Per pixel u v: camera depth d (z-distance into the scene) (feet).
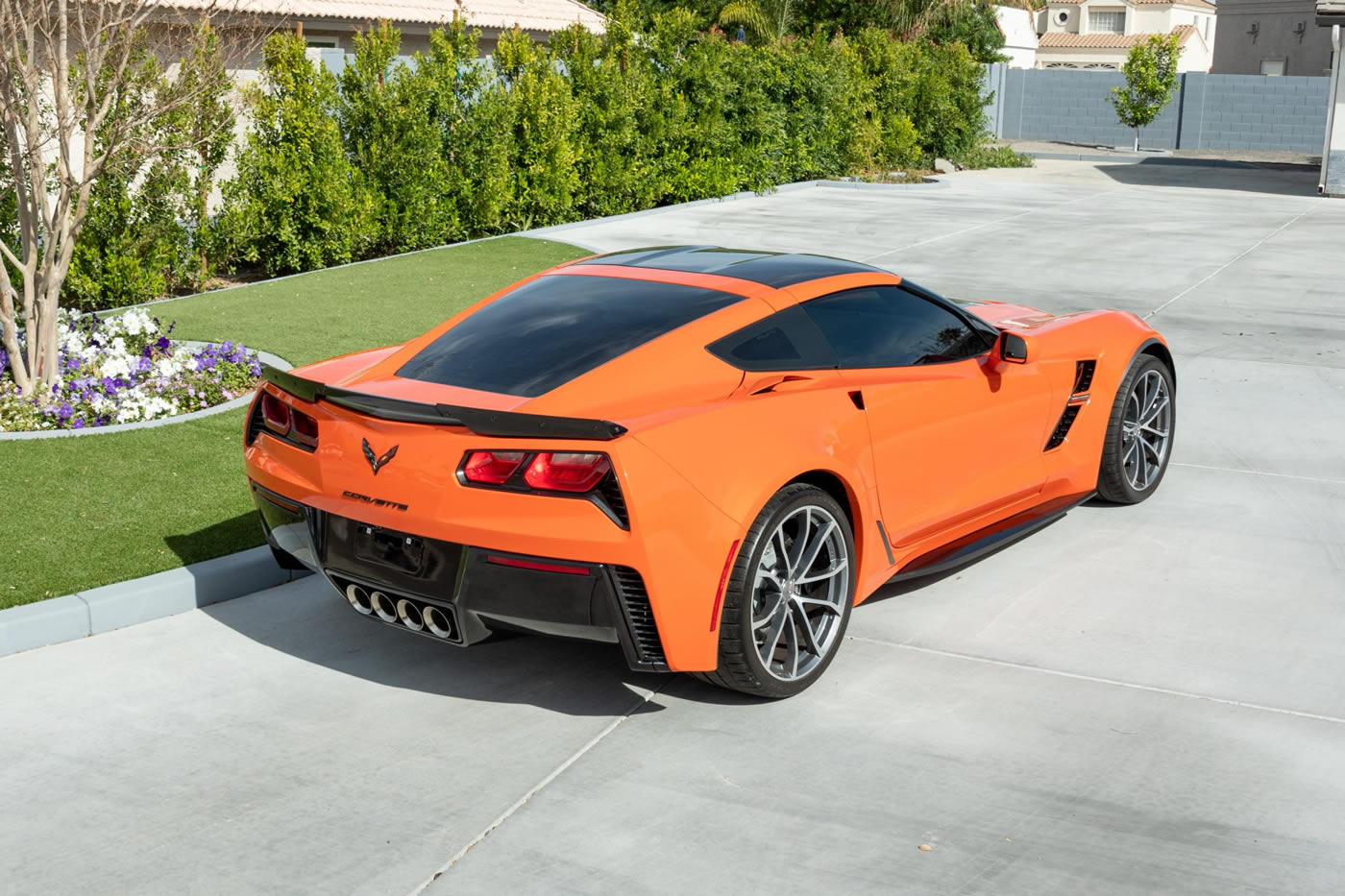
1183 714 12.94
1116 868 10.28
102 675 14.07
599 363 13.14
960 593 16.33
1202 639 14.82
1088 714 12.98
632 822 11.06
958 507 15.93
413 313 34.35
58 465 20.44
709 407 12.71
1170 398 20.25
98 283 36.78
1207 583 16.56
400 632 15.35
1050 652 14.51
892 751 12.28
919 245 48.60
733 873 10.26
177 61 33.73
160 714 13.15
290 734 12.75
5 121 22.98
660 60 61.21
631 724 12.94
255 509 18.70
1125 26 192.65
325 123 43.45
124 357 24.59
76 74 26.55
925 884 10.09
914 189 71.26
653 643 12.28
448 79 48.88
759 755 12.25
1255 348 31.04
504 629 12.55
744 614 12.56
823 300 14.83
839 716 13.03
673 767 12.03
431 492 12.19
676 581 12.01
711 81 61.16
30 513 18.25
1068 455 18.04
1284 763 11.96
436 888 10.09
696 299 14.32
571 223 53.88
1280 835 10.73
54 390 23.73
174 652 14.71
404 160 46.62
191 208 40.04
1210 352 30.50
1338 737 12.45
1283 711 13.00
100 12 23.34
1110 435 18.84
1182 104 115.34
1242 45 173.68
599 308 14.39
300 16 64.44
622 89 56.29
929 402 15.10
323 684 13.91
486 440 11.96
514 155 51.75
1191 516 19.25
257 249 43.42
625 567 11.81
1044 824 10.95
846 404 13.94
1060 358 17.75
